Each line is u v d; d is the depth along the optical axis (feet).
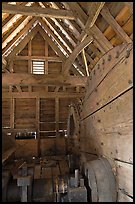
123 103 7.49
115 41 14.20
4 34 23.21
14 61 31.55
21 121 32.14
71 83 20.70
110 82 9.04
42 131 32.58
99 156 10.72
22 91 32.42
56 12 14.53
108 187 7.82
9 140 16.63
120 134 7.71
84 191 7.21
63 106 33.50
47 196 7.77
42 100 32.94
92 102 12.87
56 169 14.83
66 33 22.21
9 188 7.61
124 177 7.25
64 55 31.86
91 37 15.17
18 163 17.37
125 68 7.36
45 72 32.19
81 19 14.78
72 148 21.79
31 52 31.99
